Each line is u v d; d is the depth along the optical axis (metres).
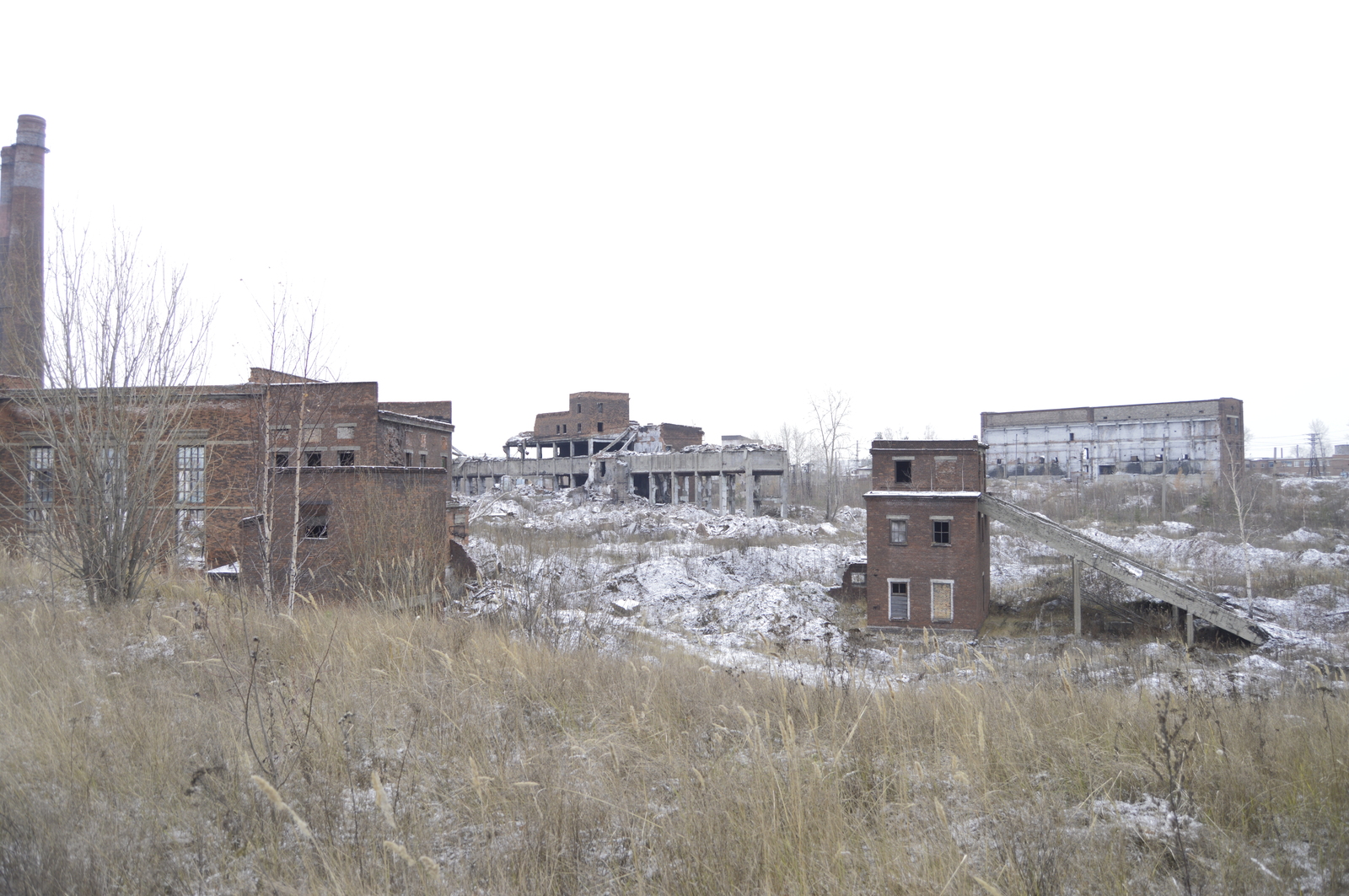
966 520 35.12
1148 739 7.63
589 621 20.52
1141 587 32.31
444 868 5.28
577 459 85.06
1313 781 6.33
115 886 4.87
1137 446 85.00
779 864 5.00
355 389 38.38
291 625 11.80
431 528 22.47
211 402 29.22
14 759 6.46
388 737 7.66
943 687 10.18
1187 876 4.65
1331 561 46.81
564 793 6.09
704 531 61.25
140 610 13.77
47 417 16.00
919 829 5.70
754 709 8.77
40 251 44.44
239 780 6.34
